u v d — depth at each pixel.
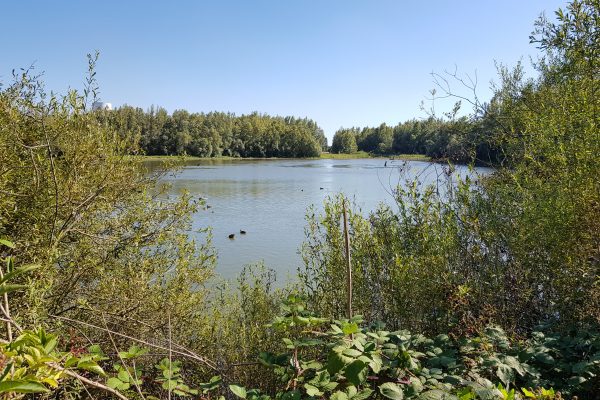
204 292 4.66
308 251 4.95
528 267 3.76
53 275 3.38
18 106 3.70
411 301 3.66
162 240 4.25
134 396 2.48
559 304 3.49
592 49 3.51
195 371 3.83
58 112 3.82
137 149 4.37
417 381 2.21
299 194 31.75
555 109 4.25
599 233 3.36
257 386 3.58
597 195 3.33
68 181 3.61
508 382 2.37
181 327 4.14
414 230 4.01
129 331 3.73
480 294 3.71
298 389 2.38
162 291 4.06
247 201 27.88
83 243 3.72
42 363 1.39
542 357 2.70
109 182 3.85
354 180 44.88
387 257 3.95
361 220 4.37
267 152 118.75
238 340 4.17
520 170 4.25
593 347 2.90
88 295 3.81
